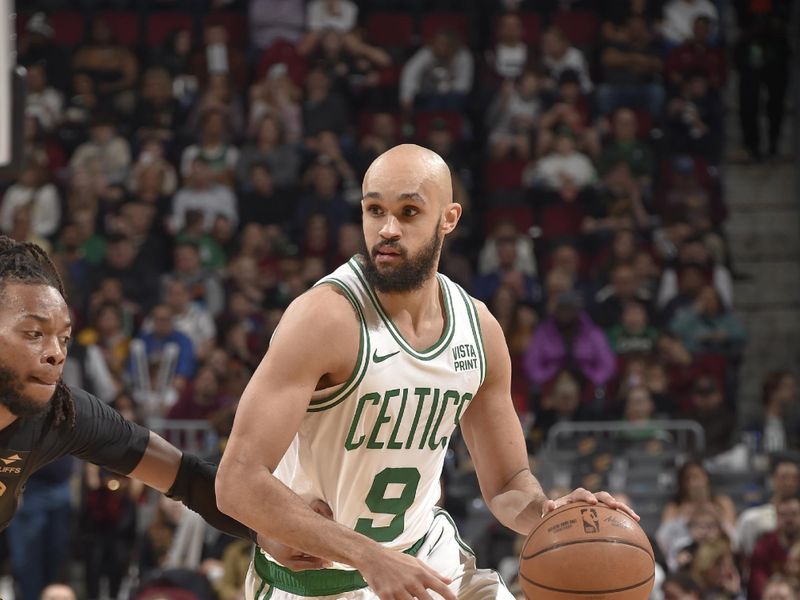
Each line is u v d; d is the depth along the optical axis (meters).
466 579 7.38
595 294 23.80
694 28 28.47
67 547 17.58
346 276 6.66
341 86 27.38
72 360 20.39
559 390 21.45
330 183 25.20
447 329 6.86
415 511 7.16
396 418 6.68
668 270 24.48
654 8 28.80
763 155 28.89
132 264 23.72
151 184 25.27
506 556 18.39
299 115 26.52
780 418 22.67
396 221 6.47
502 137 26.70
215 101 26.36
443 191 6.58
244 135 26.56
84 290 23.36
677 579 15.13
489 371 7.18
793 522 17.12
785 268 27.98
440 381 6.77
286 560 6.85
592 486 20.20
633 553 6.35
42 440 6.58
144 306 23.36
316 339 6.39
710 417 21.33
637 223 25.73
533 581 6.42
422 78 27.52
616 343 22.80
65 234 24.22
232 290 23.45
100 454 6.91
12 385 5.98
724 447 21.23
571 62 27.77
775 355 27.20
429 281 6.70
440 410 6.82
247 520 6.19
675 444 21.56
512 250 24.05
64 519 17.52
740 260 27.95
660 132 27.47
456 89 27.45
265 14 27.78
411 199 6.45
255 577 7.36
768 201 28.59
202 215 24.41
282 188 25.39
